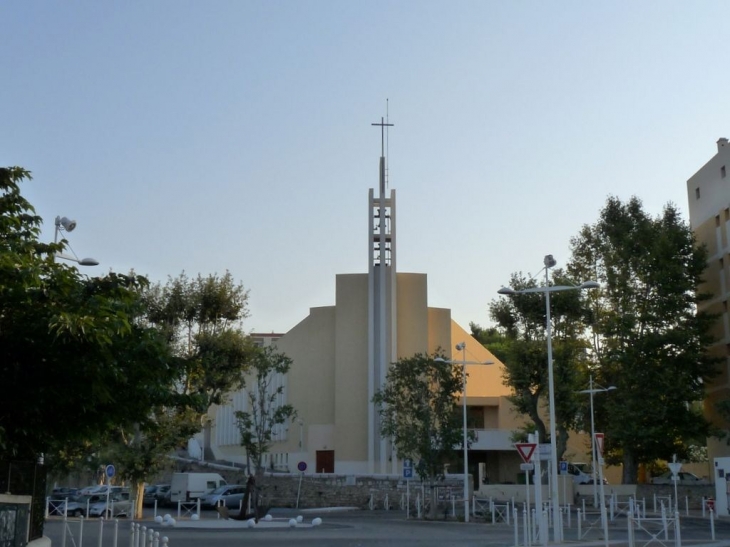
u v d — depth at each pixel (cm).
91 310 1585
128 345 1756
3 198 1808
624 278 5891
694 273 5906
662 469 6806
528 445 2531
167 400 1848
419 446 4612
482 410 7831
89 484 6594
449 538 2988
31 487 1836
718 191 6144
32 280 1538
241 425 6053
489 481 7550
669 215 6175
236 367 4947
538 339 5744
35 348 1623
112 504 4569
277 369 5244
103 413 1784
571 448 8081
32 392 1647
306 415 7338
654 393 5606
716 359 5812
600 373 6000
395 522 4131
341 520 4341
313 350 7388
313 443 7069
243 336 4966
